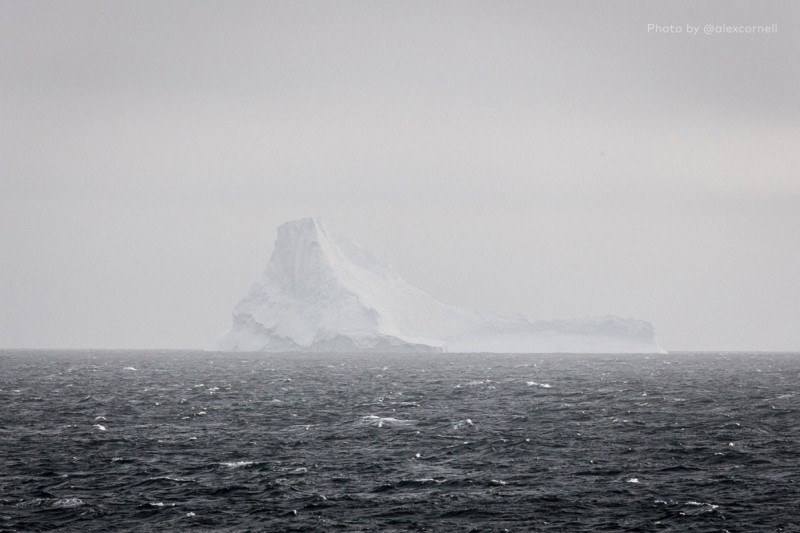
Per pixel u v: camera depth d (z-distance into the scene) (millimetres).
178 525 162125
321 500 178750
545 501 178375
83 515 167375
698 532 157750
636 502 177375
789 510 170500
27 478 198125
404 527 161375
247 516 168000
